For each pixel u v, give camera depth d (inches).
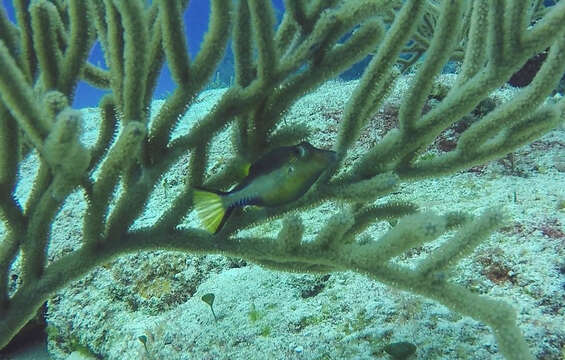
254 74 14.8
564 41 12.9
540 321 16.7
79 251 14.5
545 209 22.2
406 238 12.7
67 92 14.3
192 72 14.1
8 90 11.6
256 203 12.8
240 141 15.1
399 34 13.4
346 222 13.4
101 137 14.8
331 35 14.0
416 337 17.2
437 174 15.0
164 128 14.3
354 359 17.0
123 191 14.9
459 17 12.9
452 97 14.1
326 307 19.4
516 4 12.8
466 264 19.5
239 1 13.9
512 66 13.3
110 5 13.6
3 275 14.0
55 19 13.7
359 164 14.9
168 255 24.9
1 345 14.1
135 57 13.0
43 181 14.0
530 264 18.8
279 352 18.0
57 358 25.2
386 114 36.8
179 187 32.4
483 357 16.1
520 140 14.4
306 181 12.7
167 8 13.2
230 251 14.6
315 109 40.0
